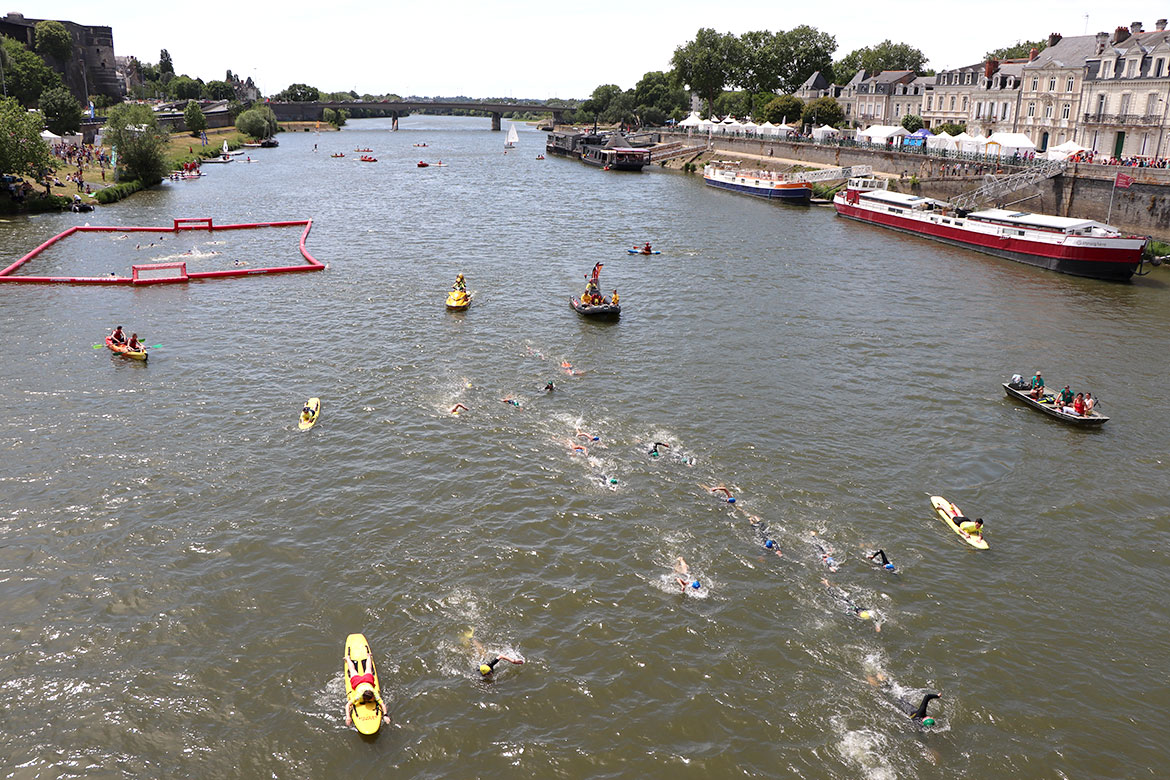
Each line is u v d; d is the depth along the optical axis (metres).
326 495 38.81
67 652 29.14
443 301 70.00
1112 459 44.44
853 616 31.80
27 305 67.19
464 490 39.44
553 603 32.06
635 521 37.31
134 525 36.12
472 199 135.88
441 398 49.50
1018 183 106.12
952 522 37.59
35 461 41.16
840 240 104.31
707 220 118.56
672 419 47.62
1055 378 55.75
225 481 39.78
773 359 57.97
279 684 28.05
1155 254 88.69
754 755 25.78
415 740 26.05
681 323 65.62
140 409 47.34
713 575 33.88
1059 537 37.31
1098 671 29.50
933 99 167.88
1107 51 111.69
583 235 103.38
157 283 75.25
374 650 29.53
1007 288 79.31
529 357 56.69
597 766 25.31
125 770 24.86
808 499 39.56
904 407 50.50
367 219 112.94
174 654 29.19
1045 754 26.03
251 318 64.62
